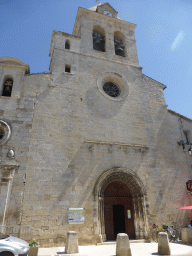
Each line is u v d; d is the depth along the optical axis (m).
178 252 10.13
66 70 18.91
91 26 21.97
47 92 16.19
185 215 15.88
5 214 11.70
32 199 12.53
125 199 15.80
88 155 15.07
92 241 12.82
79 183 14.01
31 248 9.30
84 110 16.58
